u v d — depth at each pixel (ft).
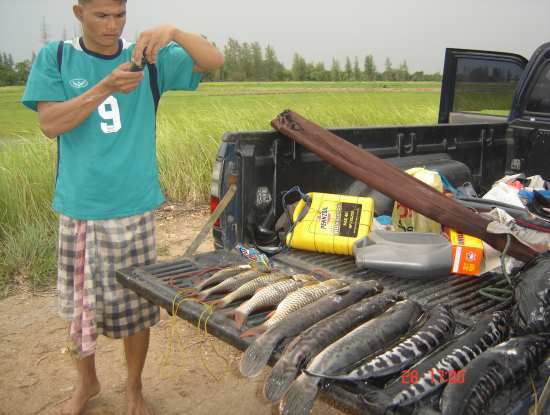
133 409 9.95
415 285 8.86
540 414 5.39
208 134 29.25
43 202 21.93
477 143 14.40
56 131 7.76
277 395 5.26
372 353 5.68
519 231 10.37
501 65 16.88
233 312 6.88
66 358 12.36
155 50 7.61
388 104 49.57
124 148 8.39
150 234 8.98
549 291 6.47
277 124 10.41
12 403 10.69
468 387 4.94
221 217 9.96
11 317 14.46
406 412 4.88
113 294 8.81
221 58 8.72
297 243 10.24
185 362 12.23
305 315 6.44
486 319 6.42
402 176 10.17
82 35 8.16
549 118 14.46
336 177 11.62
